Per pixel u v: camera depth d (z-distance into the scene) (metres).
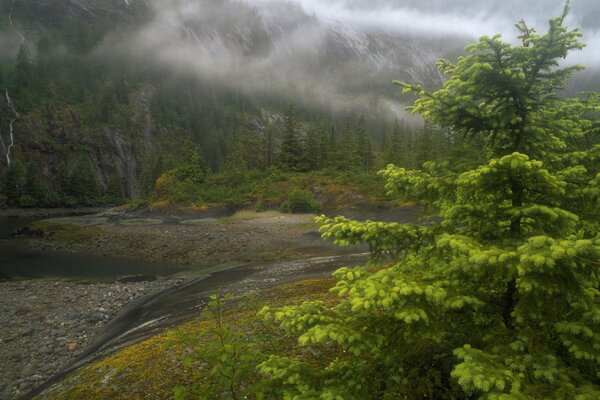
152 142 137.88
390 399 3.42
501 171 3.49
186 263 29.67
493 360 2.94
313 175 58.41
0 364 11.68
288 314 3.82
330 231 4.18
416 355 3.61
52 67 138.38
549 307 3.07
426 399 3.46
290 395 3.43
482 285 3.69
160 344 8.39
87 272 26.75
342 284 3.60
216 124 156.88
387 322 3.65
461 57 3.97
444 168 4.15
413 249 4.08
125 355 8.14
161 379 6.85
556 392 2.67
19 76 115.69
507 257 2.92
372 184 47.75
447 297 3.31
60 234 41.28
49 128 108.56
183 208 52.84
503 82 3.84
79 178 92.75
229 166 63.19
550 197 3.61
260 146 96.06
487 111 4.04
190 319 11.16
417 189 4.12
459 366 2.81
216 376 6.61
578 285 2.91
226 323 9.23
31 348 12.78
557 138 4.05
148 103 156.25
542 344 3.03
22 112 107.00
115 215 55.41
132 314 15.25
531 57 3.74
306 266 18.80
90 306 17.31
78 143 112.19
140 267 28.53
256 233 35.88
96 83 144.62
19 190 81.19
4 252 35.44
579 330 2.85
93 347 12.32
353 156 62.41
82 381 7.36
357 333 3.37
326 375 3.74
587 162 3.79
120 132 124.75
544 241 2.77
